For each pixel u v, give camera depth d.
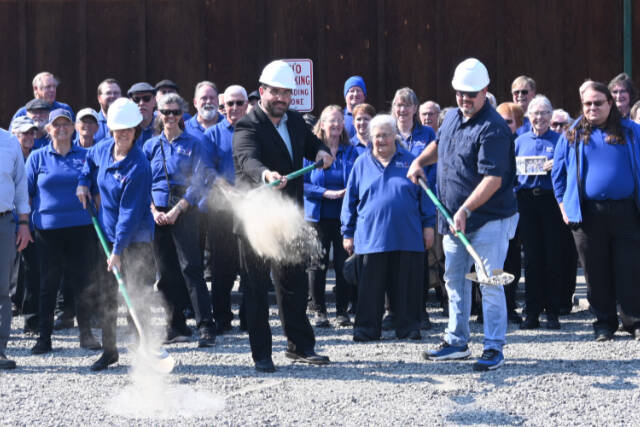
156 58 12.27
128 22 12.22
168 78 12.27
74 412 5.71
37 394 6.17
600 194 7.68
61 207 7.64
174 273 8.01
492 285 6.69
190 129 8.50
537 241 8.36
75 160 7.78
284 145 6.73
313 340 7.09
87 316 7.75
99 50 12.23
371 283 7.96
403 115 8.86
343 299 8.77
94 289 7.73
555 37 12.22
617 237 7.74
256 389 6.21
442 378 6.47
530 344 7.62
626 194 7.65
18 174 7.40
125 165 6.83
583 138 7.79
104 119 9.70
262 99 6.75
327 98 12.27
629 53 12.07
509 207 6.81
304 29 12.23
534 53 12.23
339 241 8.75
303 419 5.49
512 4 12.20
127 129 6.79
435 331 8.37
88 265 7.73
